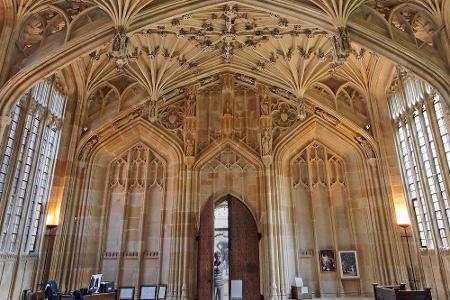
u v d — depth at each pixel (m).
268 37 15.81
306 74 16.59
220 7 13.97
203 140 17.56
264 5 12.88
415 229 14.27
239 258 15.57
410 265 14.09
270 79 17.69
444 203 12.51
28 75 11.94
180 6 13.04
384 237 15.04
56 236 14.07
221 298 17.22
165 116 17.91
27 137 12.81
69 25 12.66
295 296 14.62
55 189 14.70
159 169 17.25
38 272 13.20
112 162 17.42
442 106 12.27
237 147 17.19
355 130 16.78
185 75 17.72
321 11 12.40
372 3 12.91
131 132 17.44
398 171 15.54
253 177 16.86
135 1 12.16
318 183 17.09
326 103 17.16
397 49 12.28
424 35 13.78
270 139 17.09
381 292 12.43
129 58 14.66
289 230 16.20
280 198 16.33
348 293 15.18
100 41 12.62
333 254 15.83
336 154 17.58
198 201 16.38
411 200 14.70
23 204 12.45
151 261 15.66
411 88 14.74
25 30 12.79
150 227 16.23
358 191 16.64
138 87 17.58
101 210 16.36
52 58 12.24
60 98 15.46
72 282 14.36
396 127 15.93
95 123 16.62
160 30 14.60
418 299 10.75
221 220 27.64
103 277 15.36
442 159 12.52
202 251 15.44
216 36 15.89
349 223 16.28
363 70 16.73
